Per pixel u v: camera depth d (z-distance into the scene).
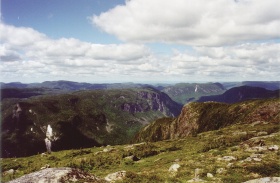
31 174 14.59
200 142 54.31
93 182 14.29
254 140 39.91
